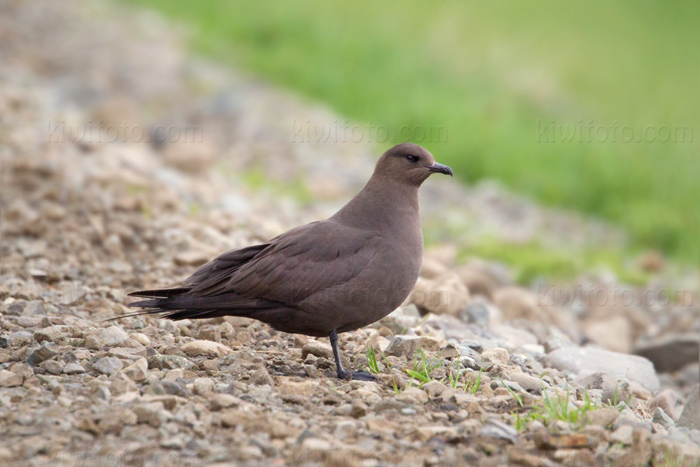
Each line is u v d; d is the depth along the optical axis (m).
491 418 6.84
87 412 6.47
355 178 20.27
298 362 8.45
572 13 35.88
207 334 8.94
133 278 11.16
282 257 7.98
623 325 13.65
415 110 24.22
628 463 6.23
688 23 36.34
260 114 23.47
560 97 28.58
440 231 18.11
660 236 20.34
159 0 34.00
